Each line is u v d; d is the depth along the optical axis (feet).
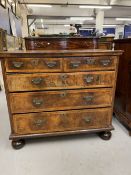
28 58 4.48
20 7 23.26
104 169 4.33
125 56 5.90
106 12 34.71
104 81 5.07
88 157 4.78
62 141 5.55
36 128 5.07
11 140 5.43
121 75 6.25
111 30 45.65
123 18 39.70
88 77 4.92
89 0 25.41
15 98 4.74
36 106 4.89
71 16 35.32
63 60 4.67
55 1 24.38
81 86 4.97
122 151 5.01
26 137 5.04
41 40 7.65
